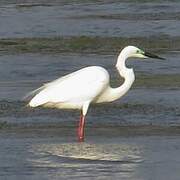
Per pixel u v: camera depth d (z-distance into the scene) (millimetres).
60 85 15961
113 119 17500
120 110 18234
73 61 24891
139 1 38469
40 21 32406
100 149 14898
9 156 14297
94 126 16938
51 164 13805
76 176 13094
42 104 15969
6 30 30375
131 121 17281
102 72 16047
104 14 34469
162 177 13078
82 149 14898
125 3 38062
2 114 17812
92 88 15898
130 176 13141
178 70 23266
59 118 17516
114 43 28031
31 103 15961
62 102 15938
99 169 13508
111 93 16266
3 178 12922
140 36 29250
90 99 15977
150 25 31500
